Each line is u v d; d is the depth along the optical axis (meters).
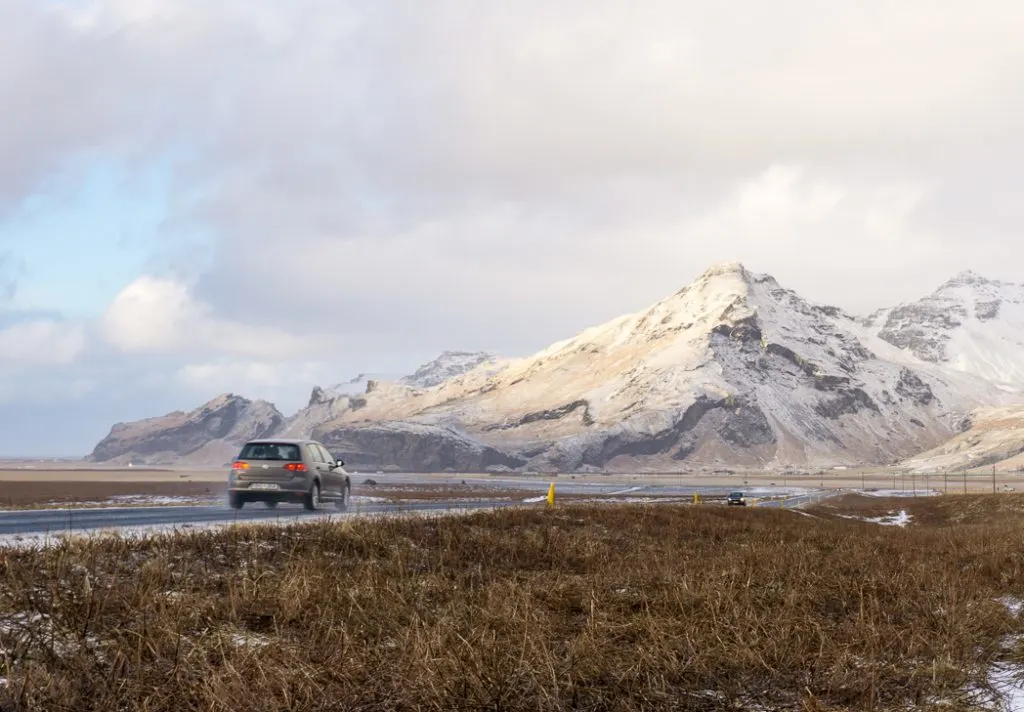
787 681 7.92
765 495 147.88
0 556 10.40
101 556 11.30
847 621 10.33
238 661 7.39
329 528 15.47
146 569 10.52
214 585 10.62
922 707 7.35
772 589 11.93
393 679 7.26
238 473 26.64
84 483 159.12
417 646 7.89
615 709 7.14
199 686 6.81
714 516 32.72
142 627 8.10
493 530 19.30
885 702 7.52
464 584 12.27
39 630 7.86
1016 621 11.02
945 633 9.69
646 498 99.81
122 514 24.36
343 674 7.33
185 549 12.53
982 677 8.27
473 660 7.70
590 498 86.69
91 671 7.19
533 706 7.13
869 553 18.86
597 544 18.66
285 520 18.52
